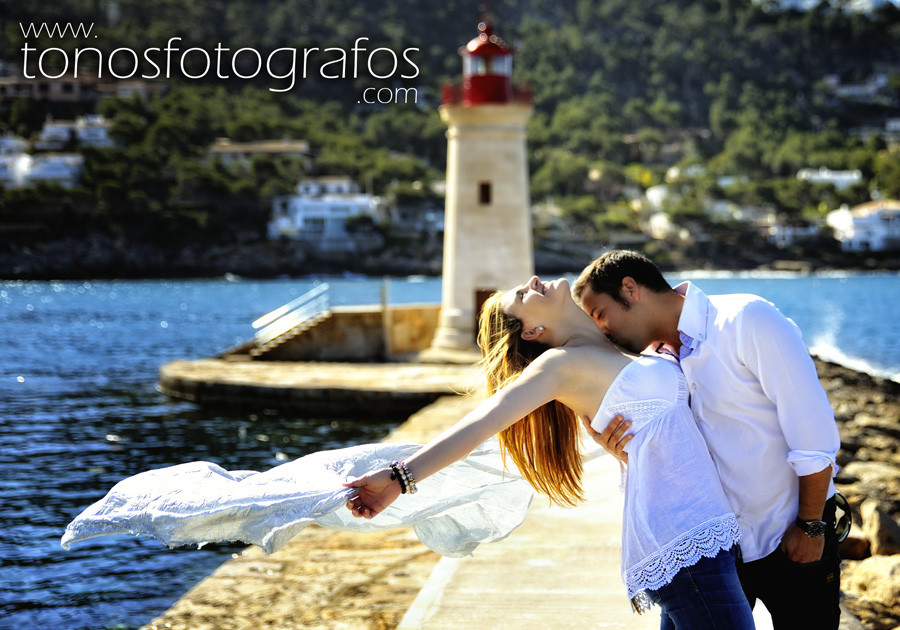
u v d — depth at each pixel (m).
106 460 12.61
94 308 66.88
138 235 136.38
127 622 6.11
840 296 86.50
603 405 2.42
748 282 123.69
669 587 2.32
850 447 11.02
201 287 113.38
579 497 2.72
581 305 2.71
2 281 127.25
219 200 143.25
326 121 187.38
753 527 2.50
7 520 9.23
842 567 5.31
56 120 166.38
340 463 2.57
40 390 20.73
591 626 3.89
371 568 5.49
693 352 2.50
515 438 2.68
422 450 2.39
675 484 2.36
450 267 22.61
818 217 170.88
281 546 2.32
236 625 4.59
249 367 19.75
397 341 24.72
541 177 178.75
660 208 172.25
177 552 7.84
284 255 141.62
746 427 2.47
